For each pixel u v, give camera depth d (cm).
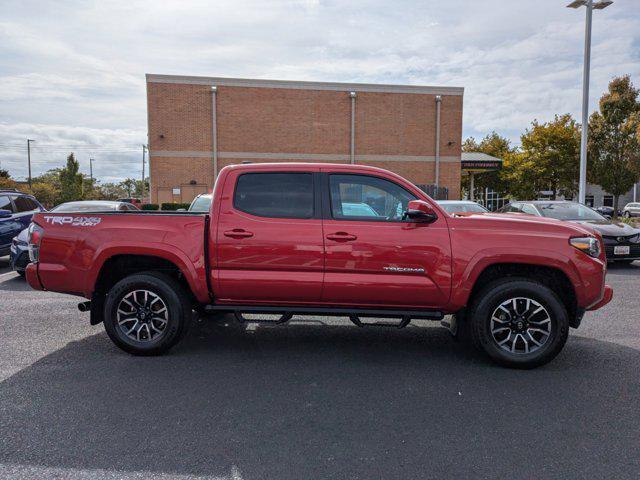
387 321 621
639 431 329
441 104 2823
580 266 443
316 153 2739
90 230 473
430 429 330
